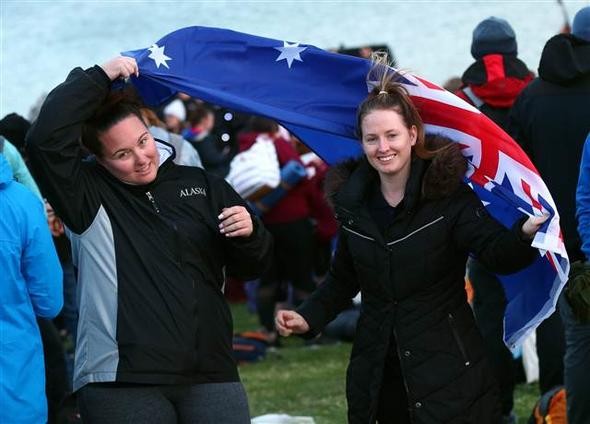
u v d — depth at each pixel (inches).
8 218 263.6
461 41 885.2
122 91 266.2
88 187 258.7
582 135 353.1
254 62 290.4
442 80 804.0
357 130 272.7
